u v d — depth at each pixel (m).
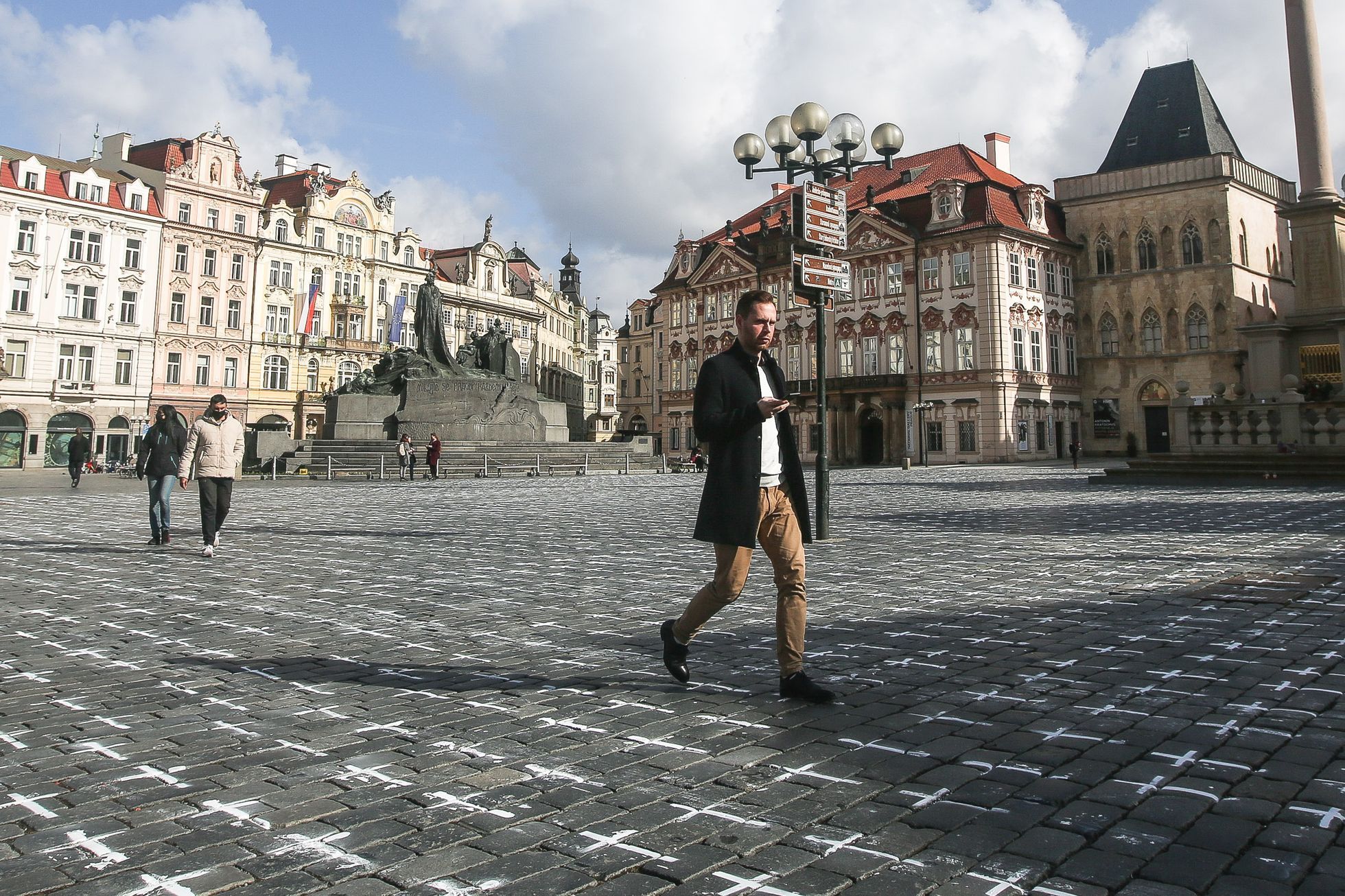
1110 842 3.16
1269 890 2.81
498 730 4.59
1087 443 62.94
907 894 2.82
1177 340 59.19
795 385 66.50
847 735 4.40
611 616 7.72
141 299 63.28
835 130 15.51
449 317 84.38
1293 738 4.18
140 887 2.92
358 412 41.38
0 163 57.34
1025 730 4.41
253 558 11.87
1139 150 63.19
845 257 64.75
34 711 5.01
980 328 57.78
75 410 60.12
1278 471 23.28
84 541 13.84
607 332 141.38
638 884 2.91
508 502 22.38
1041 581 8.97
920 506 19.39
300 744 4.39
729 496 4.86
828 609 7.79
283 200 73.12
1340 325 26.30
